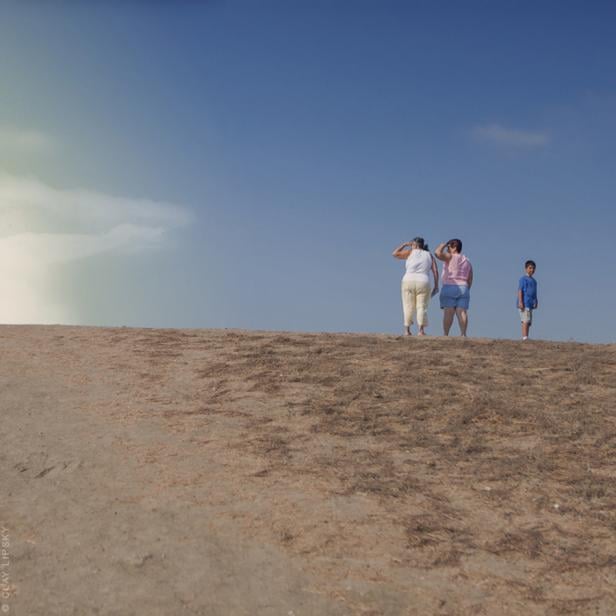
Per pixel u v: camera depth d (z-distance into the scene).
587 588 5.43
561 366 10.84
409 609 5.11
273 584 5.35
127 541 5.88
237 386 10.09
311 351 11.81
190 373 10.76
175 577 5.38
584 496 6.86
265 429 8.48
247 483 7.02
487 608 5.15
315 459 7.62
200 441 8.11
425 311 14.37
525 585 5.45
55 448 7.89
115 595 5.12
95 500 6.64
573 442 8.10
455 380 10.17
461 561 5.75
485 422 8.68
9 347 12.26
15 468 7.36
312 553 5.79
